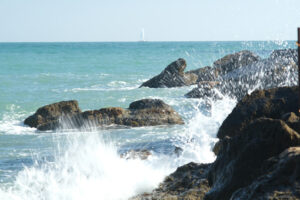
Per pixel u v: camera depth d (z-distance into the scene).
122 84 39.84
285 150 6.20
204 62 66.31
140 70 57.03
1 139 17.72
